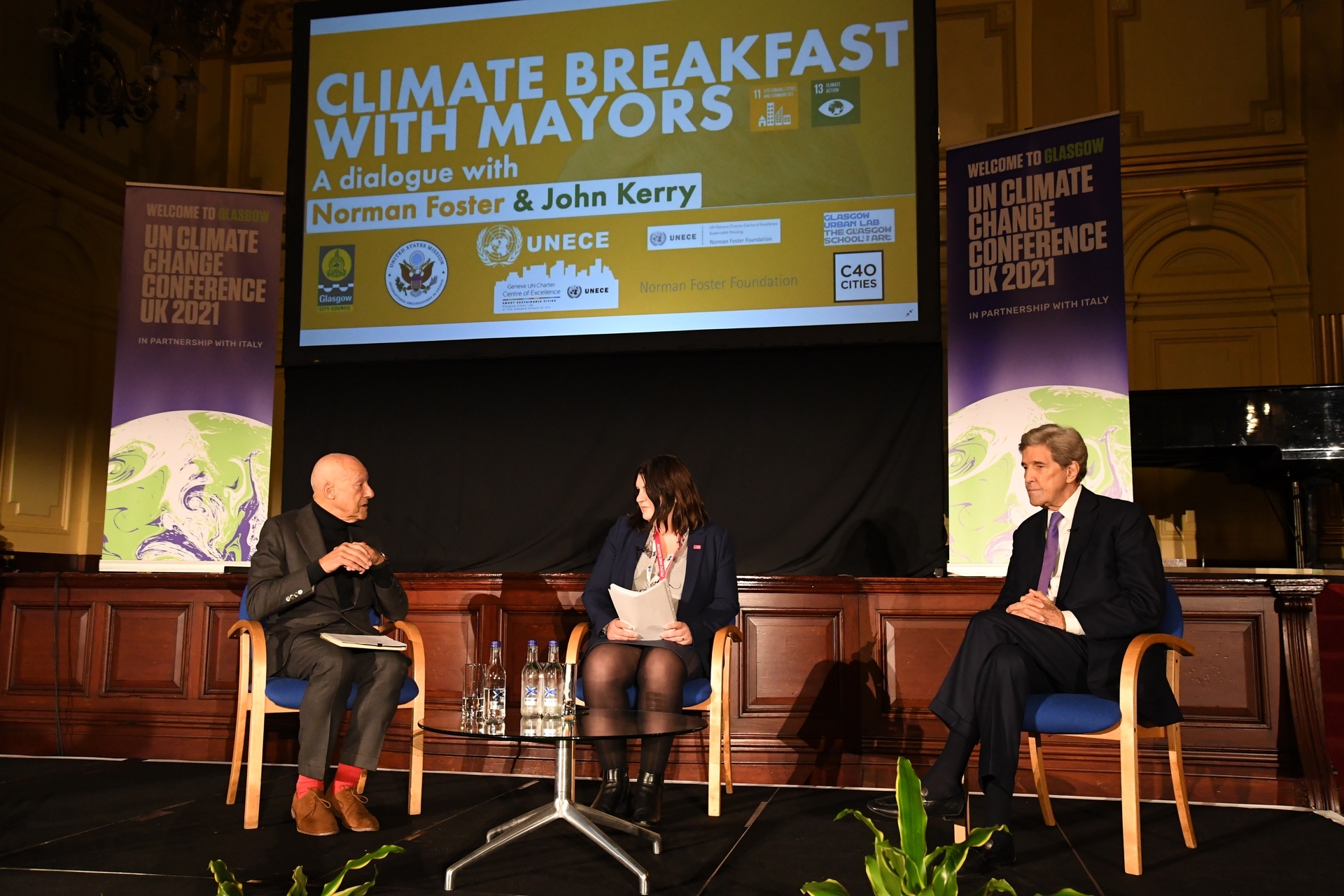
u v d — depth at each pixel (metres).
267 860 2.42
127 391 4.21
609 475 4.42
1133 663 2.33
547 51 4.58
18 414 6.35
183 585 3.90
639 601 2.72
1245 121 6.78
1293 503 5.48
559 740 2.08
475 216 4.56
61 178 6.61
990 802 2.31
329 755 2.71
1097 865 2.39
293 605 2.83
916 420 4.20
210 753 3.82
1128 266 6.95
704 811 3.00
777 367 4.33
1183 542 6.75
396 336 4.57
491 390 4.57
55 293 6.65
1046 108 6.94
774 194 4.30
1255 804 3.15
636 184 4.43
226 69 7.77
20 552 6.28
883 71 4.27
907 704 3.49
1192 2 6.88
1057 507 2.75
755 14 4.41
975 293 3.91
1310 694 3.15
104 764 3.73
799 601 3.57
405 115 4.68
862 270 4.19
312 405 4.71
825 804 3.11
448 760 3.65
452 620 3.77
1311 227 6.57
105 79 6.94
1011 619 2.52
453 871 2.23
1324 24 6.53
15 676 3.98
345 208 4.67
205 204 4.35
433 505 4.55
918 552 4.12
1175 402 5.39
